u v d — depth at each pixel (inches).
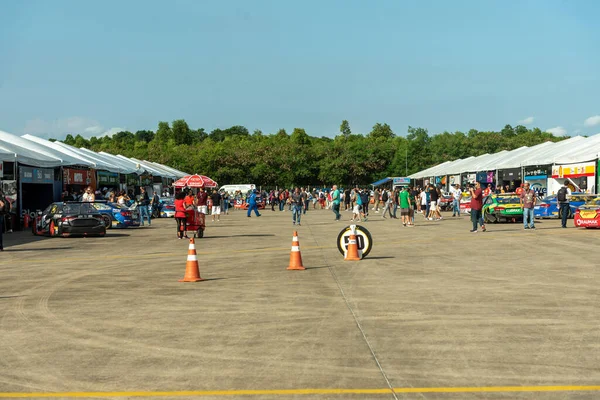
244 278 513.3
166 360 264.2
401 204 1241.4
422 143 4101.9
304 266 592.4
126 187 2001.7
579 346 280.8
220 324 335.0
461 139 4185.5
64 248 828.0
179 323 338.3
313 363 256.7
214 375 241.8
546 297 408.8
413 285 465.7
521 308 371.6
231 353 274.2
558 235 932.6
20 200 1248.2
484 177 2196.1
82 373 246.8
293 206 1403.8
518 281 482.0
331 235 1023.0
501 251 714.8
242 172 3762.3
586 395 214.4
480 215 1043.9
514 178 1974.7
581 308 370.3
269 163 3897.6
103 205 1268.5
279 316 354.6
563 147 1824.6
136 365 257.3
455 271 545.3
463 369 246.1
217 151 3791.8
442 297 412.2
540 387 223.0
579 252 692.7
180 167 3754.9
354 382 230.8
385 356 266.4
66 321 346.6
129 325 334.6
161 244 880.9
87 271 574.2
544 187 1807.3
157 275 541.6
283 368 250.2
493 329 315.9
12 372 249.4
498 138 4207.7
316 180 4084.6
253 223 1462.8
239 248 797.2
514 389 221.0
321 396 215.5
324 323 334.6
